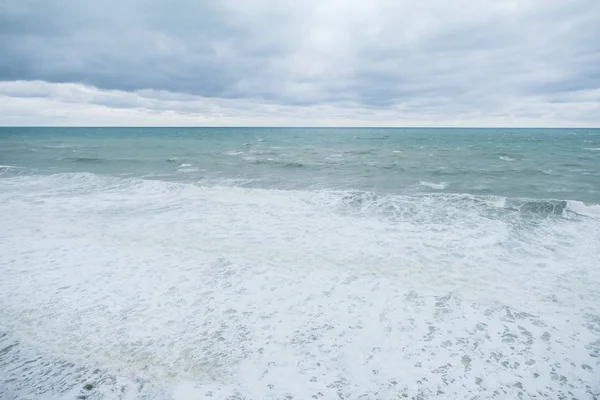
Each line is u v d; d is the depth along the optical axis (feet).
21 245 25.05
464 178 51.62
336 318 16.52
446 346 14.46
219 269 21.56
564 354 13.84
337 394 12.09
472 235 26.63
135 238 26.55
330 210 33.76
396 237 26.53
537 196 39.55
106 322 16.14
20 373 13.01
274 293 18.76
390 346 14.53
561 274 20.27
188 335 15.26
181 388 12.40
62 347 14.46
